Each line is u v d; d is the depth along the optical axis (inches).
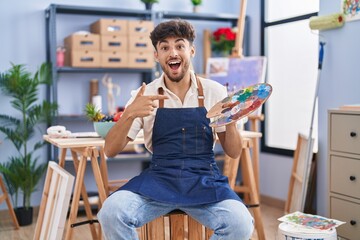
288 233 98.5
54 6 161.3
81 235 144.3
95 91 175.0
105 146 91.5
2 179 165.0
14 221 153.7
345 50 131.5
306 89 168.4
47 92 171.0
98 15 178.7
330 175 116.0
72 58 162.6
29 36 169.2
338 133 113.3
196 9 185.3
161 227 92.1
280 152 175.3
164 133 91.8
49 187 130.3
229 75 165.8
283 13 176.6
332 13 135.3
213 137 93.9
